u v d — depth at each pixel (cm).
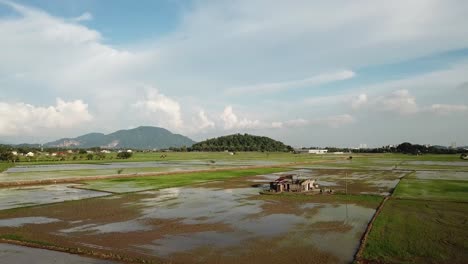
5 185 5722
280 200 4341
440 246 2345
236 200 4331
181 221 3162
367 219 3234
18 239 2562
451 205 3881
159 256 2197
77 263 2077
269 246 2402
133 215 3412
